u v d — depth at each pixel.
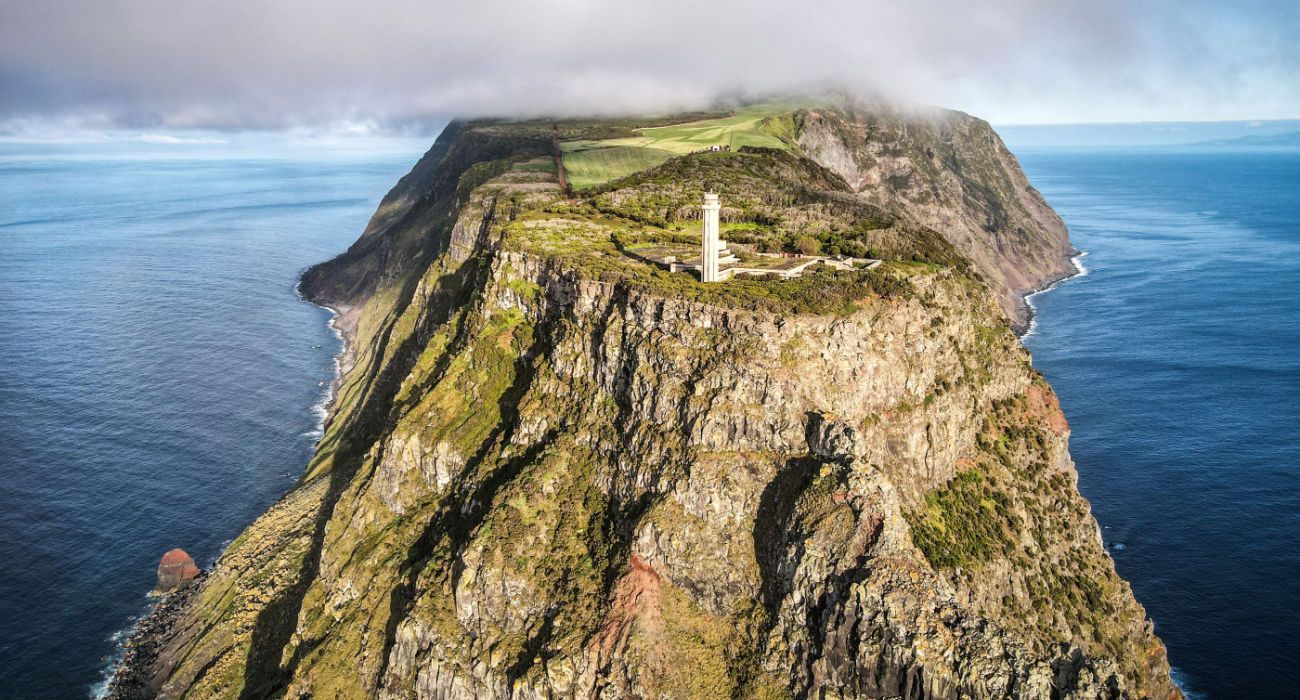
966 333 104.12
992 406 103.50
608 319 97.62
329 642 95.81
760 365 85.12
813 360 86.12
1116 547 135.88
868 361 88.81
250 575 119.00
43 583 125.69
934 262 114.88
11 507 144.88
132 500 148.38
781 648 76.12
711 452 84.50
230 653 106.56
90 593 124.12
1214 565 131.12
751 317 87.19
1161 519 143.38
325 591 106.00
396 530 104.81
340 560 107.56
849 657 72.00
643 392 90.75
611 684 77.56
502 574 86.50
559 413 99.19
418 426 111.50
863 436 86.56
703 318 89.69
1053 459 103.88
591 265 107.94
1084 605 94.25
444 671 85.00
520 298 117.19
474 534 89.94
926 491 90.69
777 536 79.88
